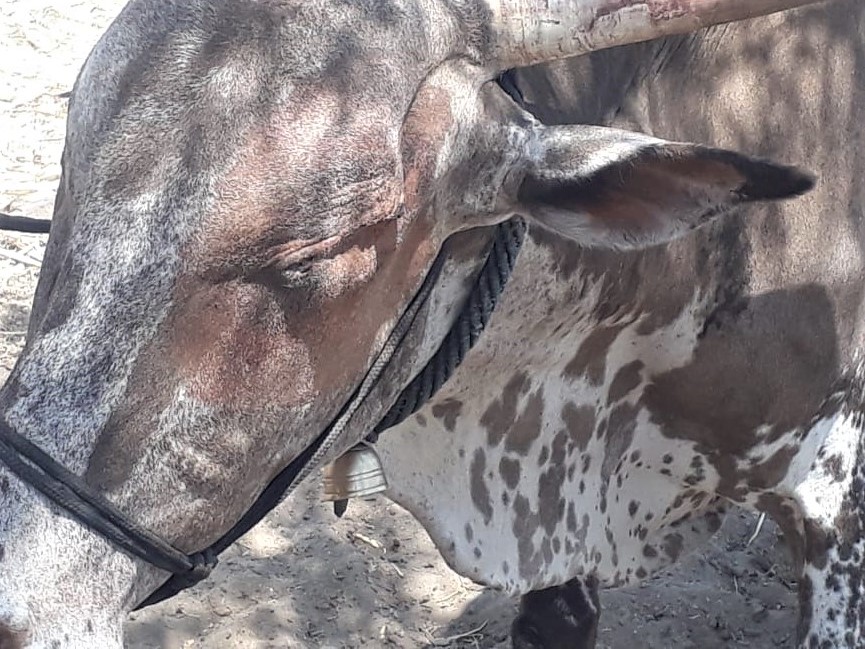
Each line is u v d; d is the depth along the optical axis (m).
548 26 1.03
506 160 1.05
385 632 1.68
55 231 0.94
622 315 1.25
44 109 2.65
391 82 0.97
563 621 1.55
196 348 0.92
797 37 1.28
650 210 1.06
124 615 0.93
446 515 1.27
